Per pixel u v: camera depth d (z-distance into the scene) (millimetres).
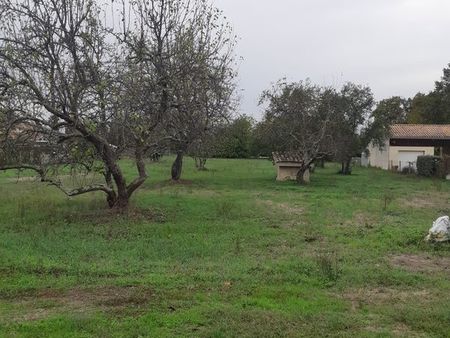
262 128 31125
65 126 13125
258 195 20453
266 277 7902
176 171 26078
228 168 42000
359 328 5746
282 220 14172
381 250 10391
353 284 7727
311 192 22172
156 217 13938
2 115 12102
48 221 13117
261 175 33531
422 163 36656
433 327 5793
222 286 7320
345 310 6445
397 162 47594
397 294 7273
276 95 29703
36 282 7391
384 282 7855
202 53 15102
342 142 33344
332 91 31531
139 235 11602
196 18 15195
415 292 7395
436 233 10906
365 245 10844
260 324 5719
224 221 13672
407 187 26422
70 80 12938
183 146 18344
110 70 13219
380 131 39812
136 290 7016
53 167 13727
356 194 21547
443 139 46375
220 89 16328
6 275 7797
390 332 5621
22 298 6691
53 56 12828
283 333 5480
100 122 13062
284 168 29109
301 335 5445
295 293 7113
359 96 36969
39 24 12758
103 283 7379
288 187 24375
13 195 19469
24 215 14133
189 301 6531
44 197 18438
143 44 14281
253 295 6949
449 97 65938
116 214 14094
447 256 9977
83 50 13008
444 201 20203
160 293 6883
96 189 14398
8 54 12094
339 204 17797
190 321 5762
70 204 16297
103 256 9414
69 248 9953
